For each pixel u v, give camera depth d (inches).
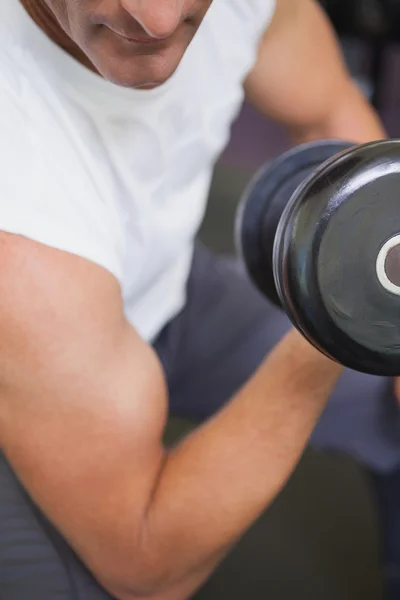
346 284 17.9
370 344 18.3
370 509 42.7
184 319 37.3
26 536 27.5
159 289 33.0
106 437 22.3
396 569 39.4
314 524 41.8
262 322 37.9
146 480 23.3
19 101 22.3
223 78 29.0
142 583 24.5
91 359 21.7
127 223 26.9
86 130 24.2
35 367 21.3
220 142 30.3
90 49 19.5
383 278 17.8
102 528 23.4
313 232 17.8
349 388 35.9
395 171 17.7
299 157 28.5
